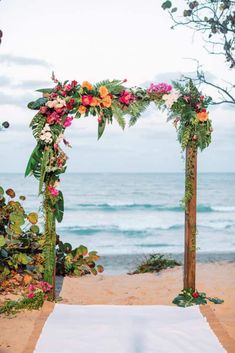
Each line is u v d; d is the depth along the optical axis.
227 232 29.80
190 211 7.92
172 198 49.56
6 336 6.49
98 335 6.52
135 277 10.02
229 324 6.97
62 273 10.01
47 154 7.62
